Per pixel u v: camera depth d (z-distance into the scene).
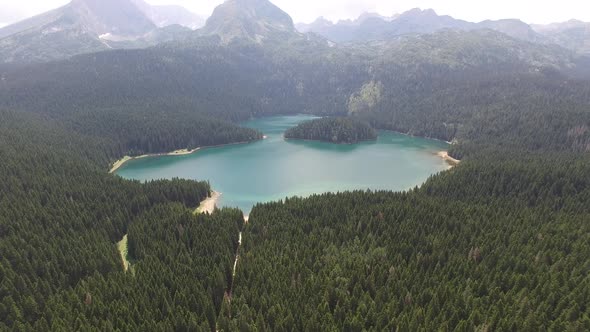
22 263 87.94
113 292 80.25
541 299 72.50
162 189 150.25
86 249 98.12
